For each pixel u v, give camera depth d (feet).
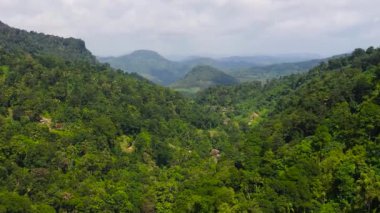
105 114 503.20
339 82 434.71
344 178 264.11
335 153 287.89
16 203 304.91
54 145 396.57
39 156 376.89
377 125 289.12
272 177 298.35
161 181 403.95
